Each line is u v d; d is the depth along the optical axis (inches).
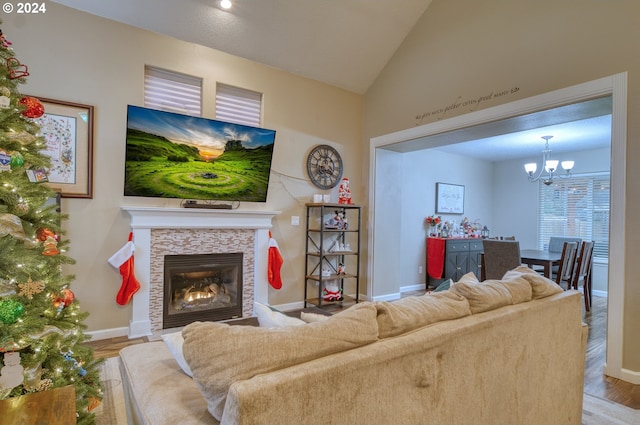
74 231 119.7
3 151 64.8
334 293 173.3
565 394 71.6
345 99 187.8
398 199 197.9
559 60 113.5
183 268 139.3
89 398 71.8
